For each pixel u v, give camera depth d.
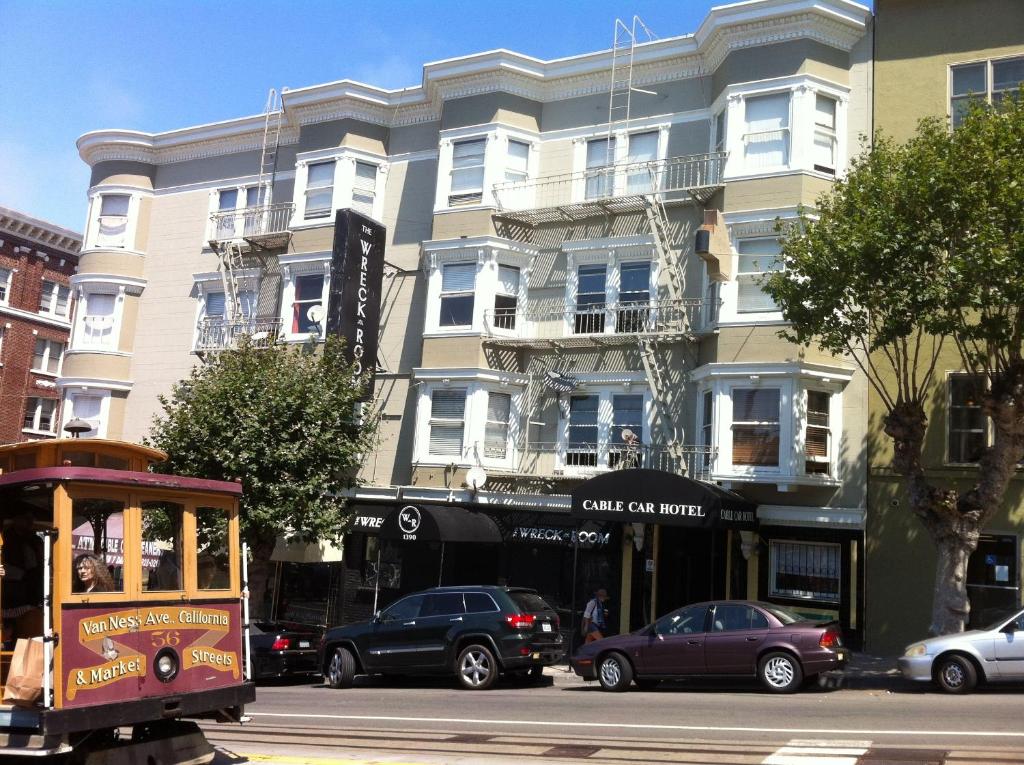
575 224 24.89
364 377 23.41
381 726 12.39
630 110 24.84
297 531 21.67
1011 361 16.27
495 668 16.92
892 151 20.25
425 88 26.84
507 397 24.92
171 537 9.14
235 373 21.69
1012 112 16.12
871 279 16.23
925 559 19.97
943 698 14.33
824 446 20.97
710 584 22.39
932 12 21.69
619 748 10.24
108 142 31.47
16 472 8.42
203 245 30.17
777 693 15.40
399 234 27.03
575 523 22.77
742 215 21.56
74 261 44.16
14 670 8.05
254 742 11.08
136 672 8.44
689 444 22.41
